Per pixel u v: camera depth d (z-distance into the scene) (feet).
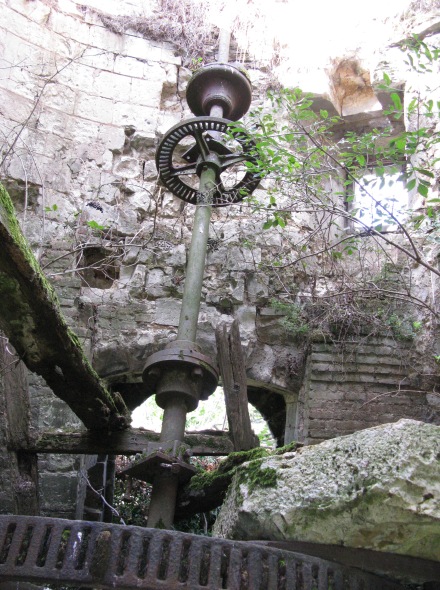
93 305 25.50
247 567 11.93
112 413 17.62
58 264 26.12
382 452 12.35
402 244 26.91
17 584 15.90
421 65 20.42
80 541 11.87
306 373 24.99
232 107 22.18
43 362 15.39
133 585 11.51
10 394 18.10
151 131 30.25
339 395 24.08
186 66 32.22
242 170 27.25
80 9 31.83
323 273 27.12
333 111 32.12
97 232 27.30
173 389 16.92
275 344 25.59
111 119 30.12
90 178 28.63
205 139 21.26
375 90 31.22
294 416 24.97
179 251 27.20
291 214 28.07
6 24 29.45
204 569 11.85
